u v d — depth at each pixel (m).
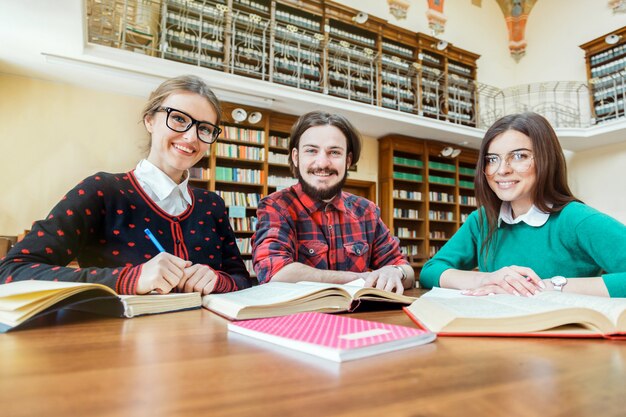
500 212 1.29
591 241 1.07
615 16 7.46
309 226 1.44
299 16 6.41
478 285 1.08
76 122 4.49
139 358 0.38
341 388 0.29
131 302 0.66
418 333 0.46
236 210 5.04
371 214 1.59
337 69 6.43
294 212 1.44
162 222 1.16
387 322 0.64
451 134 6.61
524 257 1.25
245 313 0.61
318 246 1.42
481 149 1.25
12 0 3.03
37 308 0.54
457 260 1.44
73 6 3.11
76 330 0.54
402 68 7.12
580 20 7.97
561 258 1.17
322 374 0.32
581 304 0.63
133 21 4.85
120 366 0.35
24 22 3.32
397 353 0.41
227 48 5.32
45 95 4.38
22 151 4.23
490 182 1.24
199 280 0.87
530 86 8.35
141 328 0.56
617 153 7.32
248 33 5.80
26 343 0.45
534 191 1.18
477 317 0.51
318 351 0.39
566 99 7.98
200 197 1.31
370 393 0.28
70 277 0.77
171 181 1.19
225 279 0.97
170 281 0.78
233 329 0.53
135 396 0.27
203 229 1.25
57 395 0.27
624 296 0.85
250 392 0.28
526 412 0.24
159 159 1.20
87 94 4.58
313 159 1.37
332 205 1.46
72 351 0.41
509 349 0.43
